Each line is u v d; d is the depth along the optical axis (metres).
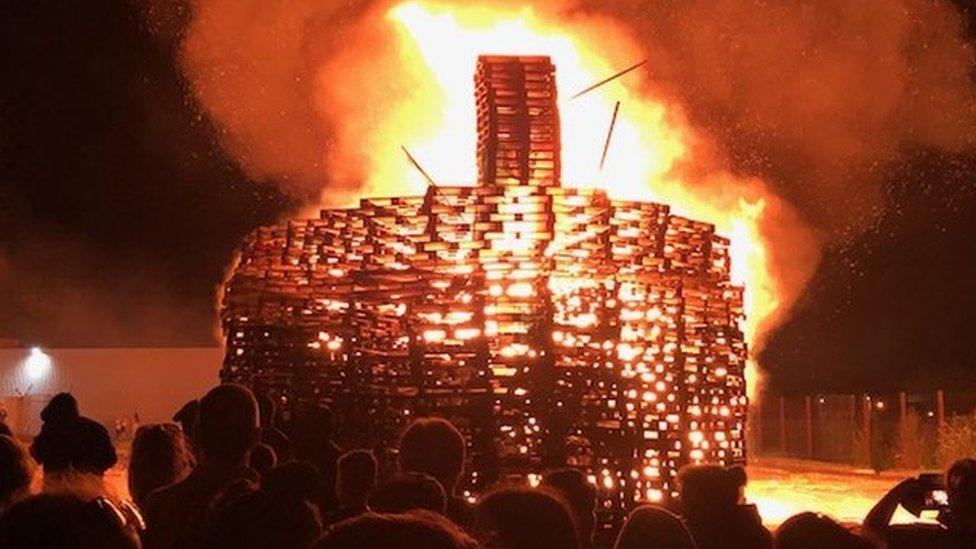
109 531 3.16
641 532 3.85
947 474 4.75
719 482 4.21
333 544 2.11
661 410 7.24
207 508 4.31
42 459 4.16
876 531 4.75
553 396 6.93
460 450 4.60
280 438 6.11
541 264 7.11
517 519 2.80
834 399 27.95
